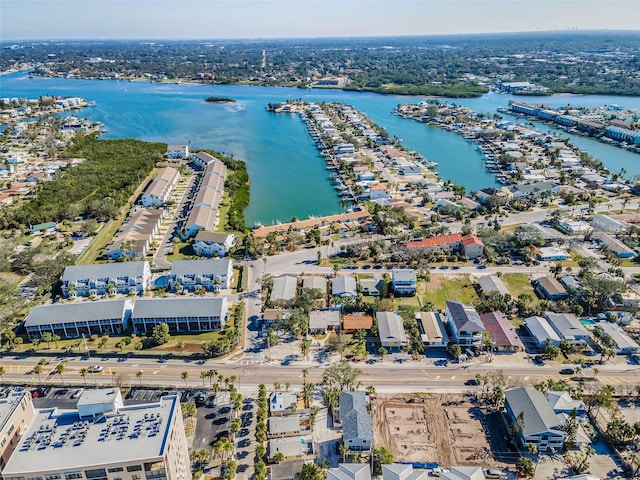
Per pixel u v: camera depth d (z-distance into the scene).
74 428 99.44
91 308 168.88
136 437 96.31
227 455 117.31
